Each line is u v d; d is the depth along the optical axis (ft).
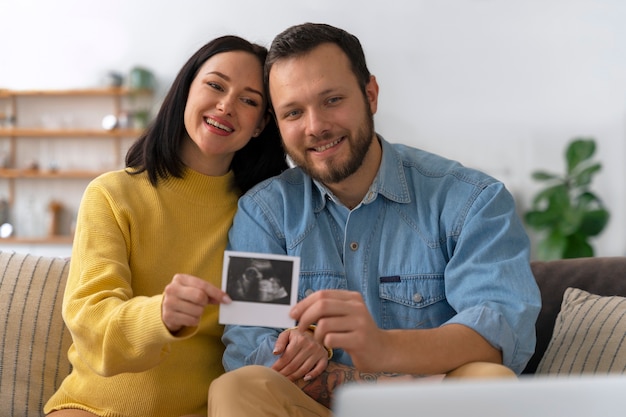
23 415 6.34
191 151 6.24
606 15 18.81
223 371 5.93
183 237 6.03
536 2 19.02
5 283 6.62
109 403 5.62
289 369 5.19
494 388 2.62
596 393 2.59
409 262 5.74
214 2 20.04
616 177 18.76
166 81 20.27
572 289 6.36
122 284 5.37
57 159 20.76
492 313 5.04
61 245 20.27
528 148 19.08
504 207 5.74
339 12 19.62
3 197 20.77
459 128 19.33
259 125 6.36
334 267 5.81
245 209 6.11
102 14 20.44
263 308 4.58
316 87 5.49
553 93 19.03
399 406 2.62
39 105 20.79
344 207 5.92
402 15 19.43
